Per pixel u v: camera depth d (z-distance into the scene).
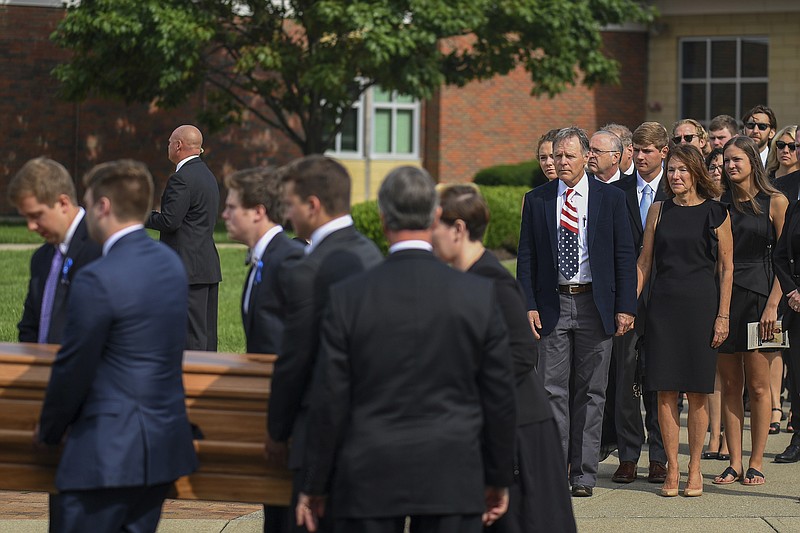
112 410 11.95
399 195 11.48
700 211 19.81
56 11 69.69
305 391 12.18
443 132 76.94
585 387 20.17
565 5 61.69
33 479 13.33
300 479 11.84
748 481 20.97
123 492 12.16
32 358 13.45
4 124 69.38
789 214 20.59
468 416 11.33
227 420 13.08
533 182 73.00
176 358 12.46
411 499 11.06
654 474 21.38
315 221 12.38
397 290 11.23
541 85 63.88
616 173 23.20
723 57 79.62
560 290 20.09
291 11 63.41
